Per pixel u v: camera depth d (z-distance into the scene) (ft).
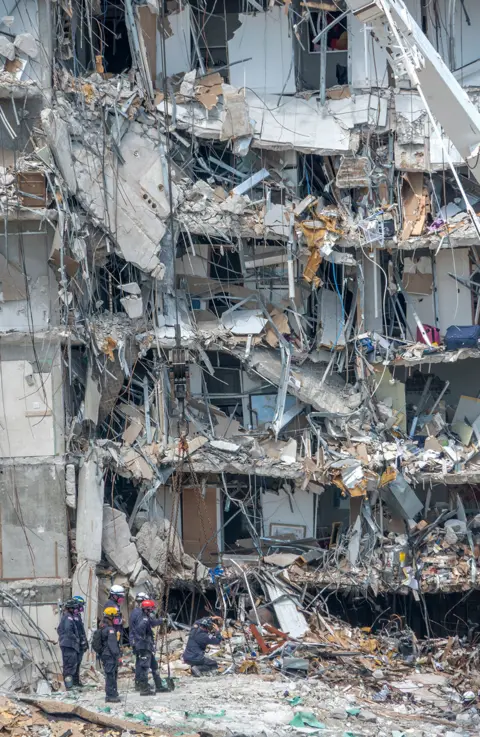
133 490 457.68
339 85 445.78
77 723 291.58
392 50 312.09
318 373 455.22
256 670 382.01
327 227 436.76
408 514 440.86
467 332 442.50
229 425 455.22
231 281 456.86
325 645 405.59
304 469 437.99
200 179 457.27
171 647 408.05
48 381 421.18
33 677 410.31
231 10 458.50
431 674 391.24
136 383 447.83
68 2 426.92
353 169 440.45
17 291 419.95
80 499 420.77
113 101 429.79
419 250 453.58
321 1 435.12
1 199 406.82
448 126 314.14
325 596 451.12
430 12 444.55
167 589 412.98
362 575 435.53
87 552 416.26
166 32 451.12
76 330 420.36
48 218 408.87
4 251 419.33
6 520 419.13
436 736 307.78
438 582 429.79
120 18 465.06
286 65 444.96
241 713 315.58
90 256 425.69
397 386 450.71
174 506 435.12
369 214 443.32
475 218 301.84
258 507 461.78
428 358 442.91
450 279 454.81
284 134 441.27
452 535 442.09
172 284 444.55
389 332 456.45
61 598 414.62
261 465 440.45
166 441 440.86
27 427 421.59
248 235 437.58
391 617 444.55
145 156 434.30
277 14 445.37
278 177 448.65
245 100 440.04
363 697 357.20
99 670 400.06
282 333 450.71
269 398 460.55
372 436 444.96
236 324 447.01
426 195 445.37
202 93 441.68
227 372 467.52
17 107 413.59
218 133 441.27
